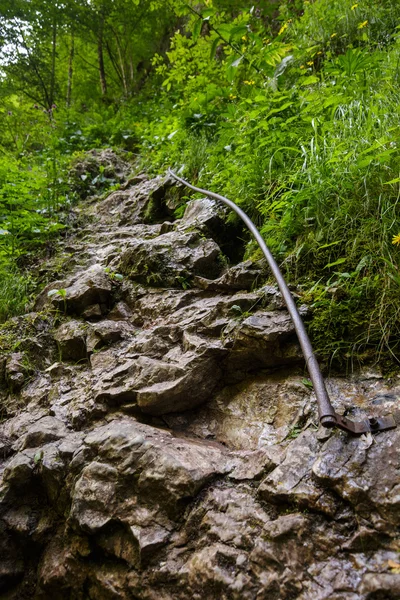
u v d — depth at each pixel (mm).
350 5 3393
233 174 2469
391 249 1497
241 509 1102
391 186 1595
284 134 2148
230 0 4250
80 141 5742
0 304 2479
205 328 1679
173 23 7957
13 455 1531
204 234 2332
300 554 959
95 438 1386
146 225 3064
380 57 2344
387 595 842
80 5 7520
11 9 7203
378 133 1800
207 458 1271
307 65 3342
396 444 1055
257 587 946
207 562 1023
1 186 3275
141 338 1843
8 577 1307
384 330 1349
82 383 1778
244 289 1869
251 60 2967
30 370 1966
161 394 1458
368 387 1295
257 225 2234
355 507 979
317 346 1433
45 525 1344
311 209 1816
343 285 1535
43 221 3238
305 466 1104
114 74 9172
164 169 3662
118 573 1145
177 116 4070
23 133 5977
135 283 2230
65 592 1227
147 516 1166
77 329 2057
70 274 2689
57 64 8844
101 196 3854
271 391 1438
